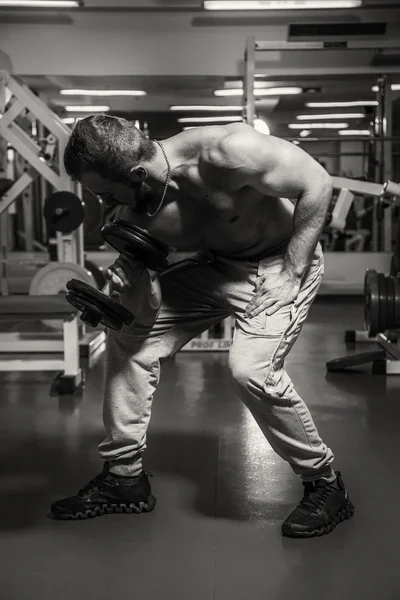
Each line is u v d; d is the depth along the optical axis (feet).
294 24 19.66
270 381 5.42
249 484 6.97
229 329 15.20
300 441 5.63
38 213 29.84
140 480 6.27
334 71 22.39
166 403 10.43
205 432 8.86
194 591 4.81
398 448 8.16
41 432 8.93
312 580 4.97
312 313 22.20
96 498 6.17
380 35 19.74
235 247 5.82
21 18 22.34
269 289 5.55
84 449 8.18
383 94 23.15
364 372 12.80
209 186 5.27
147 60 22.65
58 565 5.23
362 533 5.79
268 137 5.20
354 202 27.53
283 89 26.55
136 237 5.08
